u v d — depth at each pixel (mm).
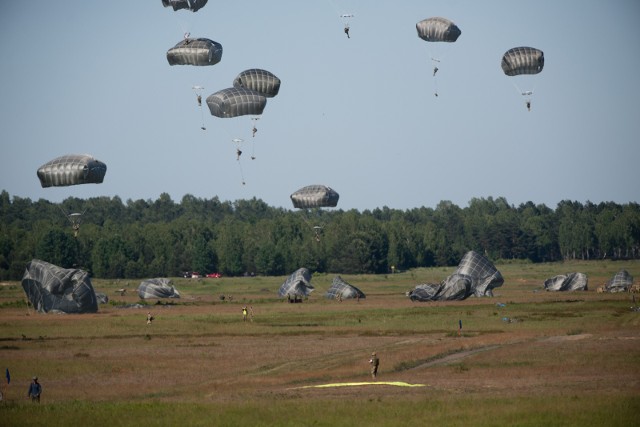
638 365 165000
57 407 136750
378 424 119875
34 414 130875
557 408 125875
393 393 143250
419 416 123812
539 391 141125
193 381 163875
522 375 159125
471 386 148625
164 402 138625
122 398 147750
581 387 144250
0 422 126000
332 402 133875
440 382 154125
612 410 123875
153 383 162375
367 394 142750
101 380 166625
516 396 136250
